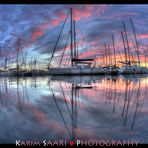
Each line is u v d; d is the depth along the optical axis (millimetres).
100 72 38750
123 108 6027
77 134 3721
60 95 9453
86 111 5688
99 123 4434
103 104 6758
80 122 4551
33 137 3570
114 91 10852
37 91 11695
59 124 4406
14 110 6047
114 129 3990
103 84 16203
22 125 4367
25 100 8141
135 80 22109
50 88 13453
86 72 37000
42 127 4195
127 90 11312
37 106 6656
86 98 8258
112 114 5262
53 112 5652
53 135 3701
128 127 4109
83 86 14500
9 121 4727
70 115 5230
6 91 12344
